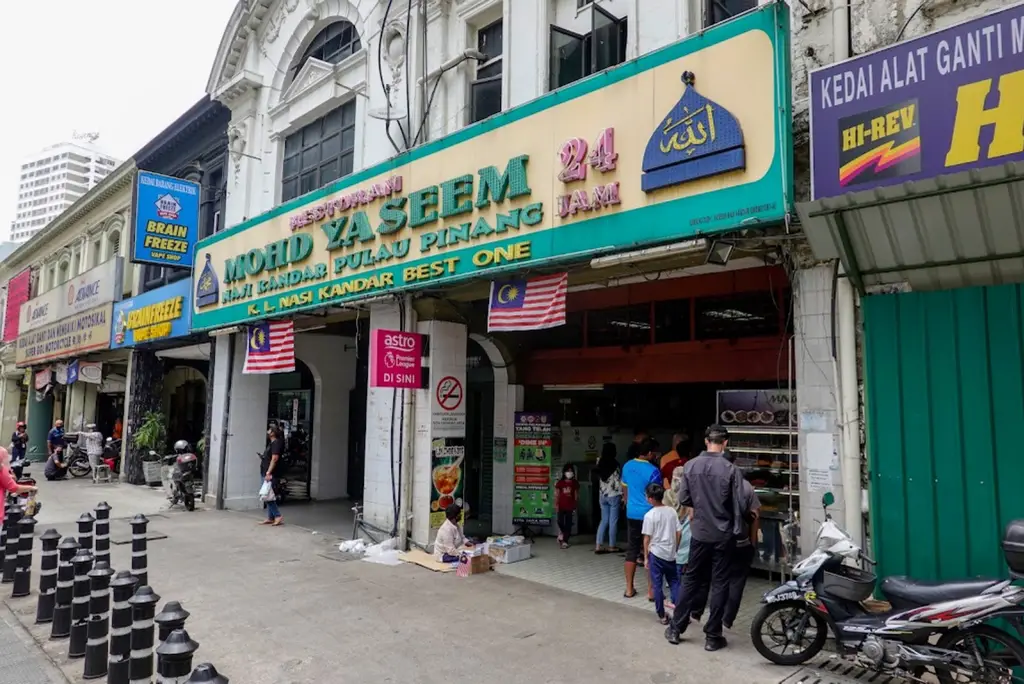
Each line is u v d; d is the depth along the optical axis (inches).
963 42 177.0
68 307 806.5
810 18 224.1
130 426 679.7
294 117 493.0
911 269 197.3
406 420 353.4
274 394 632.4
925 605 169.8
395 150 391.9
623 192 246.1
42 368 919.0
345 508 512.4
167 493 545.0
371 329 384.2
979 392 187.2
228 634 223.1
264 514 481.7
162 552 351.3
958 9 195.6
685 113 228.1
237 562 327.6
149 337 587.2
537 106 280.5
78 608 211.8
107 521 291.0
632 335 344.8
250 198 532.1
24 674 197.2
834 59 215.3
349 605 255.0
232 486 510.3
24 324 987.3
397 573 304.7
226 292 475.8
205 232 593.0
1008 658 163.0
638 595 267.4
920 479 194.2
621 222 246.2
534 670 192.2
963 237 182.9
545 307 285.4
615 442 418.6
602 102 255.9
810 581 188.9
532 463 381.1
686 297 313.7
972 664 161.8
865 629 176.2
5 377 1104.2
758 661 197.3
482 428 427.8
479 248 301.0
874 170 189.0
